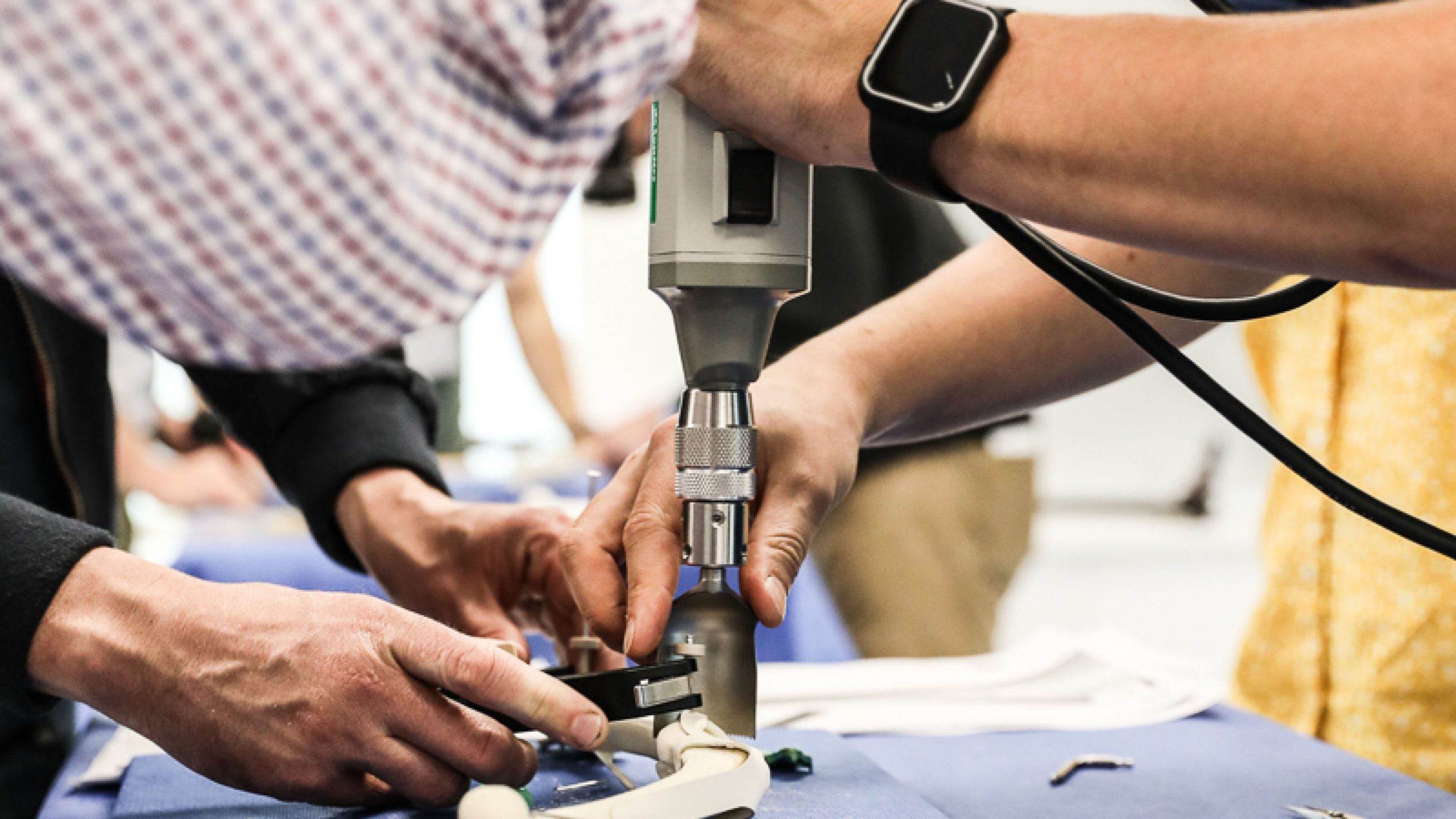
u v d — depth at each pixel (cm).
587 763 62
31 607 55
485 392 268
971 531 138
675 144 50
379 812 55
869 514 135
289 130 31
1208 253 41
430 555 80
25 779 72
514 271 37
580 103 35
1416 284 39
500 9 32
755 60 46
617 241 288
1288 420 100
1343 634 95
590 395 293
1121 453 350
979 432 139
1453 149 35
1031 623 301
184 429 211
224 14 30
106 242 32
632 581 57
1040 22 43
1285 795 61
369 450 85
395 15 31
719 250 50
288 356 36
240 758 53
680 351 53
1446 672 89
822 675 86
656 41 36
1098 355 73
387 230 33
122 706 55
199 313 34
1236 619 304
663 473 59
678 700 53
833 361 68
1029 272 72
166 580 57
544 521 78
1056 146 41
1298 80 37
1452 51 36
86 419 88
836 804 55
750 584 55
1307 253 39
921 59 43
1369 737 92
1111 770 65
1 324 78
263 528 166
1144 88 39
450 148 34
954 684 84
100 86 30
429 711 51
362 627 53
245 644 54
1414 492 90
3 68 30
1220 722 76
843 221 133
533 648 116
